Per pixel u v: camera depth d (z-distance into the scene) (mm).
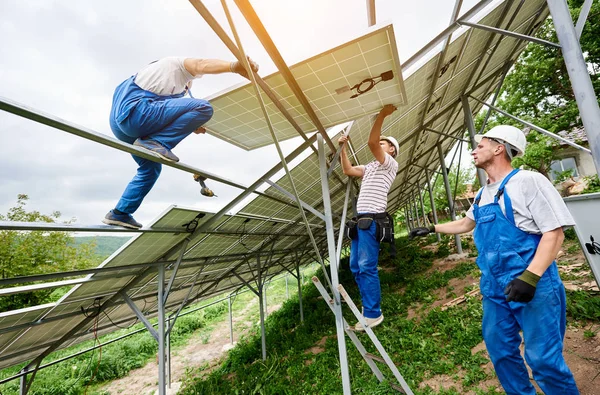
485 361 3893
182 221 4078
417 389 3797
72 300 4305
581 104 2508
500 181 2182
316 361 6016
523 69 13719
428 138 9992
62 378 11234
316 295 12977
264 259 10289
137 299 6020
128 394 9688
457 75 5582
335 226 11992
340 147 3502
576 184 14688
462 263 8648
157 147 2041
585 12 2479
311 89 2461
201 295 9000
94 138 1620
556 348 1801
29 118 1339
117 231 2691
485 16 3477
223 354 11242
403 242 16172
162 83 2070
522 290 1746
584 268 5250
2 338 4316
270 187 4527
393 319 6434
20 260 15266
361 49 1988
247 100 2611
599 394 2732
